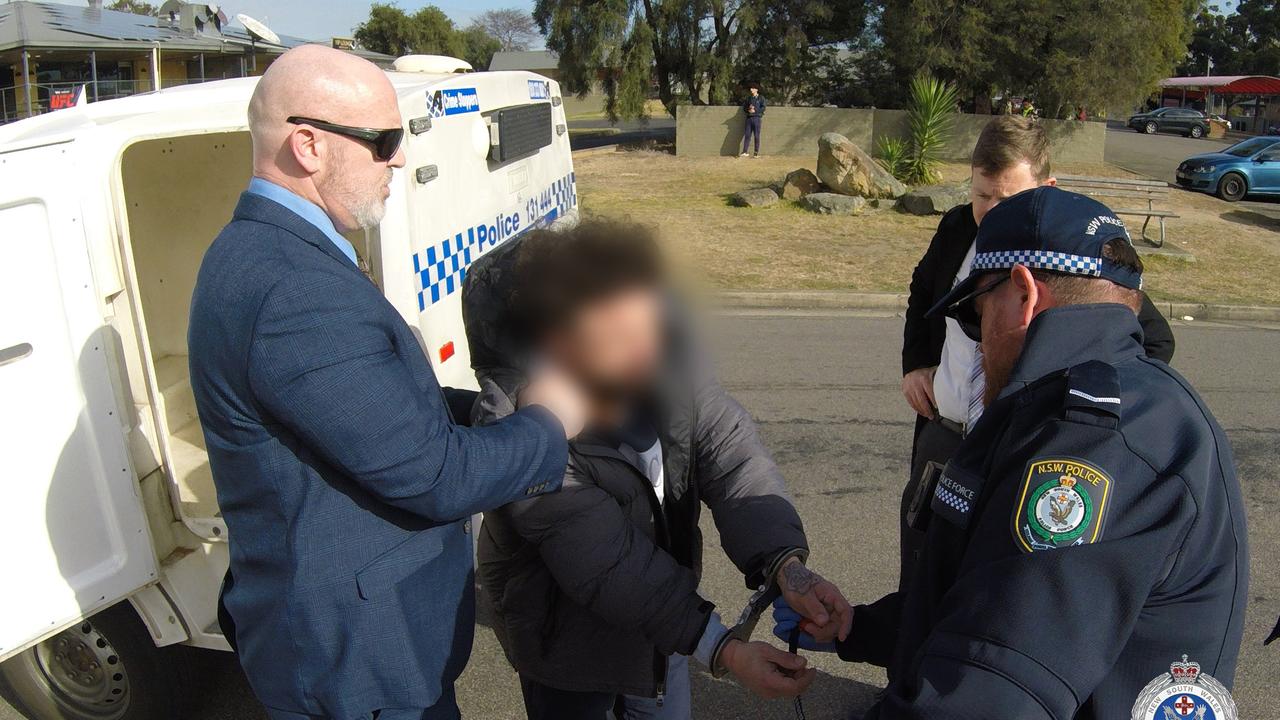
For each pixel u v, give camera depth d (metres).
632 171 19.38
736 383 6.57
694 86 26.05
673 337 1.86
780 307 9.09
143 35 15.06
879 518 4.50
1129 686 1.16
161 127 2.69
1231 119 48.22
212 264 1.67
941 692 1.16
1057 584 1.14
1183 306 9.15
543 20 24.72
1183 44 29.36
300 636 1.75
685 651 1.86
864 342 7.75
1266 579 3.96
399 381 1.67
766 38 25.73
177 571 2.75
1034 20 23.09
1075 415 1.22
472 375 3.73
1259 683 3.25
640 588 1.83
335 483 1.71
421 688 1.82
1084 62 22.89
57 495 2.43
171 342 4.51
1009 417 1.32
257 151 1.76
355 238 3.54
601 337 1.75
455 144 3.59
